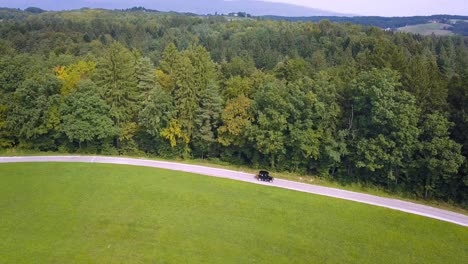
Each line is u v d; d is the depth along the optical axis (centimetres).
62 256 3797
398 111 5494
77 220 4522
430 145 5288
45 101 6731
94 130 6625
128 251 3944
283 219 4766
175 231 4381
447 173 5300
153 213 4781
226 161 6862
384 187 5928
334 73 6850
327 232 4512
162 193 5359
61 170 6097
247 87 6800
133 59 7169
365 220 4853
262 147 6275
